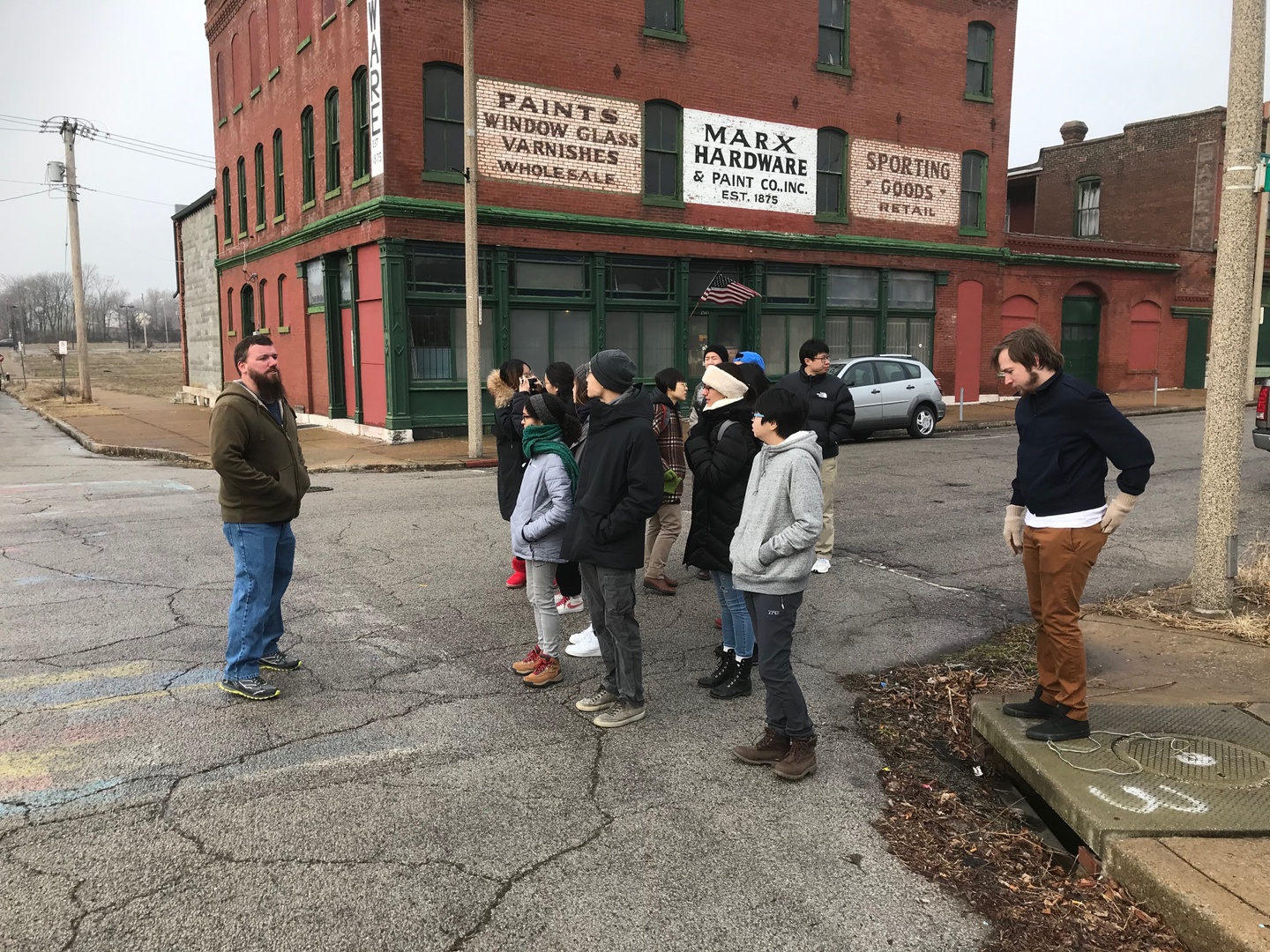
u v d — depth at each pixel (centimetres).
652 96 1798
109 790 369
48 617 594
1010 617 626
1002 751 400
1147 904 296
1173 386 2797
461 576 709
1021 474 397
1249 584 636
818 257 2050
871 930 288
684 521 930
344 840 334
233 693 468
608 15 1733
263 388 457
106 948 271
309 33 1850
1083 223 3161
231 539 467
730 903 301
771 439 387
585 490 431
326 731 430
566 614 620
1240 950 261
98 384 4222
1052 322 2528
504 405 652
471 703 468
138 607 616
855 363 1684
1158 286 2709
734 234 1919
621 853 329
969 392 2355
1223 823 320
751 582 384
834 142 2070
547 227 1708
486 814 355
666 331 1897
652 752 415
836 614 629
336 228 1755
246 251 2377
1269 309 2755
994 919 295
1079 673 391
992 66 2281
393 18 1528
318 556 771
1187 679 471
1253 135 545
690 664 531
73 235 2920
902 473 1252
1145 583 698
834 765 407
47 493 1086
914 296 2242
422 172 1584
